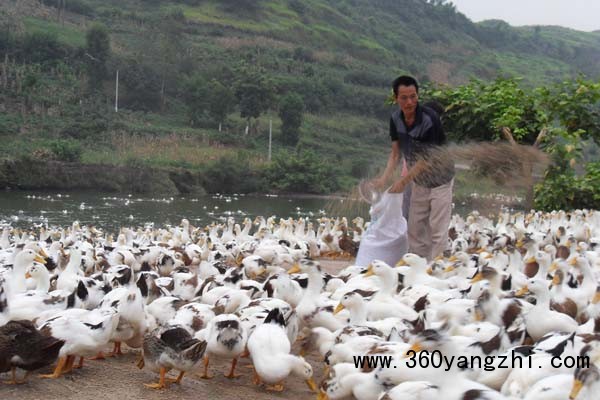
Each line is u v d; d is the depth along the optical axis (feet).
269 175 173.06
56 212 123.44
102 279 41.68
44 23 257.34
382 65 314.35
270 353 27.17
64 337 27.32
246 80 215.51
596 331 29.99
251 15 335.26
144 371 29.48
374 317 33.22
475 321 30.73
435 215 41.39
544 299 31.19
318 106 243.40
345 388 25.16
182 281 40.78
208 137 199.31
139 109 219.20
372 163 61.52
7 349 25.64
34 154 160.45
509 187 45.96
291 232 77.71
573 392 21.09
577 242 61.11
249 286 37.96
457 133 72.74
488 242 59.36
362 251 42.42
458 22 400.88
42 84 207.21
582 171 88.74
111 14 291.38
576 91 73.61
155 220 119.55
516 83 75.15
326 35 334.44
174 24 271.69
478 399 21.89
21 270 38.60
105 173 162.91
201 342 26.68
